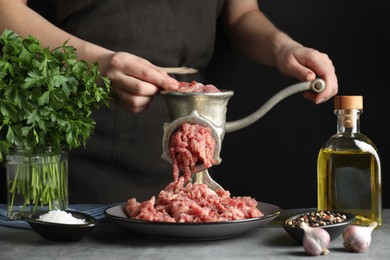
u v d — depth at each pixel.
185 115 1.61
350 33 2.72
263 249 1.43
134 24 2.33
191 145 1.60
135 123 2.37
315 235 1.39
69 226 1.46
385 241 1.51
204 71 2.75
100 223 1.68
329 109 2.75
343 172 1.60
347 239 1.42
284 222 1.61
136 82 1.82
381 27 2.70
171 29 2.37
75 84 1.63
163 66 2.39
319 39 2.73
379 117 2.73
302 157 2.79
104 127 2.36
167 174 2.44
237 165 2.81
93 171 2.38
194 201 1.53
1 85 1.57
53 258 1.37
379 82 2.72
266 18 2.57
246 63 2.75
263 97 2.77
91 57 1.94
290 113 2.77
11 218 1.67
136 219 1.45
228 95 1.61
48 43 2.04
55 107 1.59
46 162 1.66
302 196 2.81
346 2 2.71
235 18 2.62
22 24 2.09
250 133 2.79
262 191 2.82
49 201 1.67
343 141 1.61
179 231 1.42
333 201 1.61
